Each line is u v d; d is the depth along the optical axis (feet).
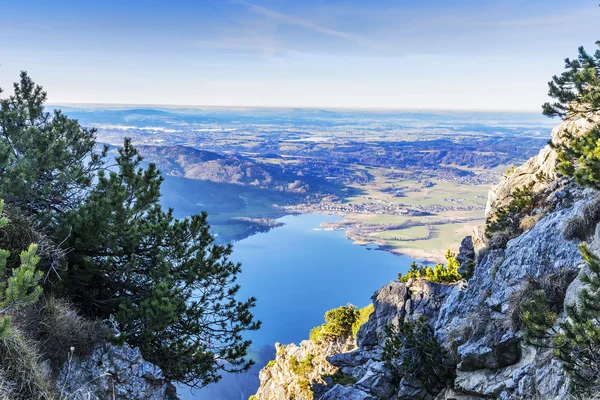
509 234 53.52
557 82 44.19
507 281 40.98
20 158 36.86
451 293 53.93
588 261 23.63
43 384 22.33
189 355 33.55
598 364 21.98
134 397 28.14
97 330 28.58
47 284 29.55
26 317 25.26
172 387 34.53
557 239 39.47
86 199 38.52
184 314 35.53
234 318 37.29
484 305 41.75
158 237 36.55
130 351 29.25
